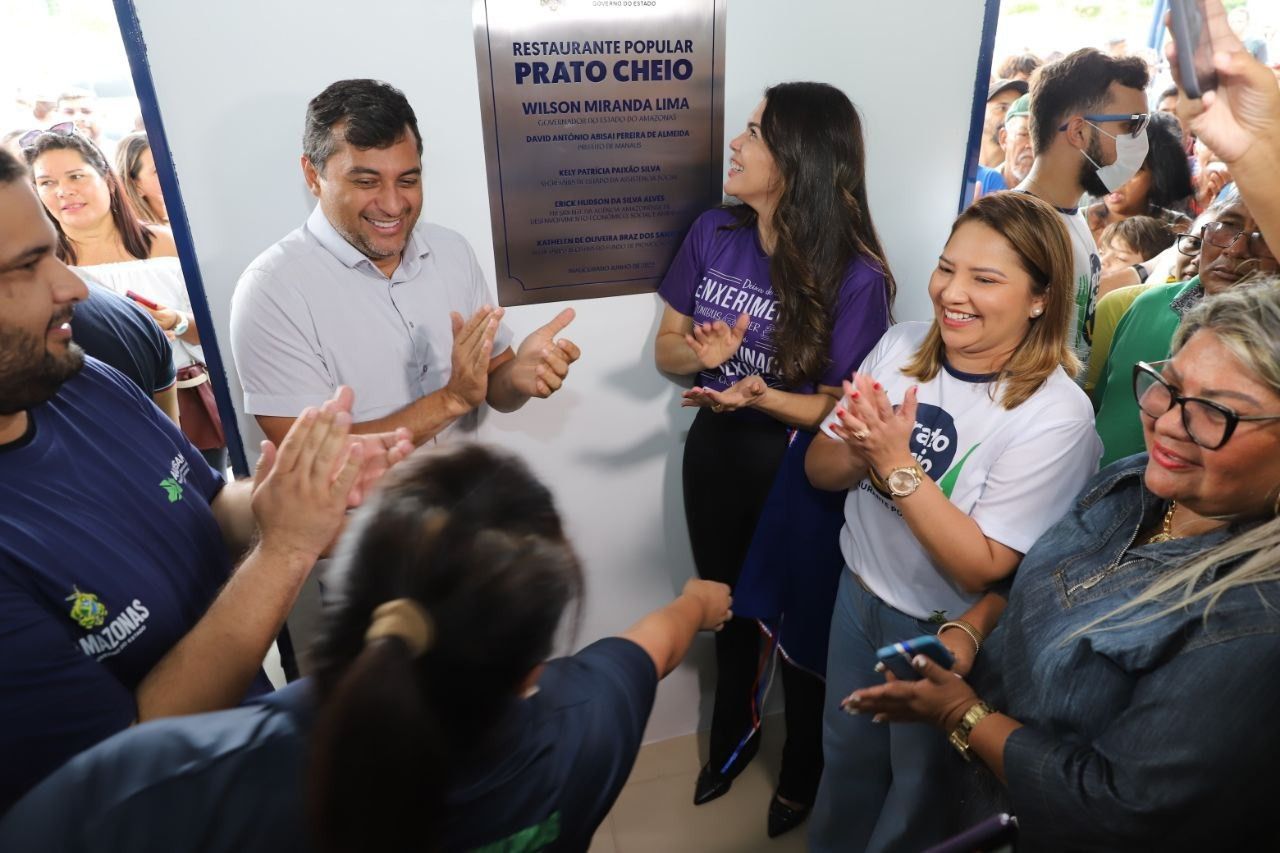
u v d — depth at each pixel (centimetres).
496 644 56
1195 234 168
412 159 132
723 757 203
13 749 80
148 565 96
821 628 172
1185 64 108
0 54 200
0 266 78
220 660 88
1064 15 239
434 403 140
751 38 160
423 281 149
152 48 130
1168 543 95
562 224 164
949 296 122
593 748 71
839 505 164
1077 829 92
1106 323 192
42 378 85
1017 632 110
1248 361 81
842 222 154
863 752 156
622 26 150
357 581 58
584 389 180
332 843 52
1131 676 91
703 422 181
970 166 187
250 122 139
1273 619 79
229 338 152
